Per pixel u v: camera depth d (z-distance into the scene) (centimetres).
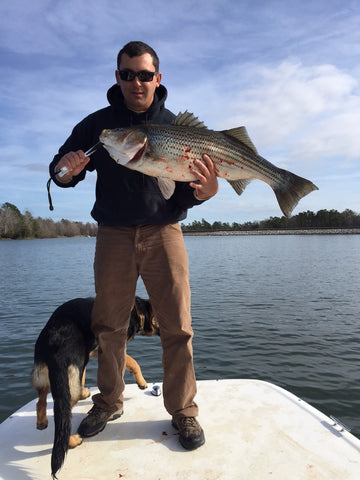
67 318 293
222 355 714
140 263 287
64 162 248
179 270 283
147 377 617
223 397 333
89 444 270
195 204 285
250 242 7800
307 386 575
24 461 251
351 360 682
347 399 532
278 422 290
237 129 279
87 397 346
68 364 275
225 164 271
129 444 269
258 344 778
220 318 1006
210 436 275
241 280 1809
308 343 782
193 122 267
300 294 1387
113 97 288
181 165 258
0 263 3222
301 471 235
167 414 312
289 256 3609
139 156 250
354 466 238
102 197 287
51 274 2244
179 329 278
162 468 241
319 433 275
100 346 289
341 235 12481
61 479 233
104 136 247
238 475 233
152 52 274
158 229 285
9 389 570
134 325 348
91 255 4419
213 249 5144
